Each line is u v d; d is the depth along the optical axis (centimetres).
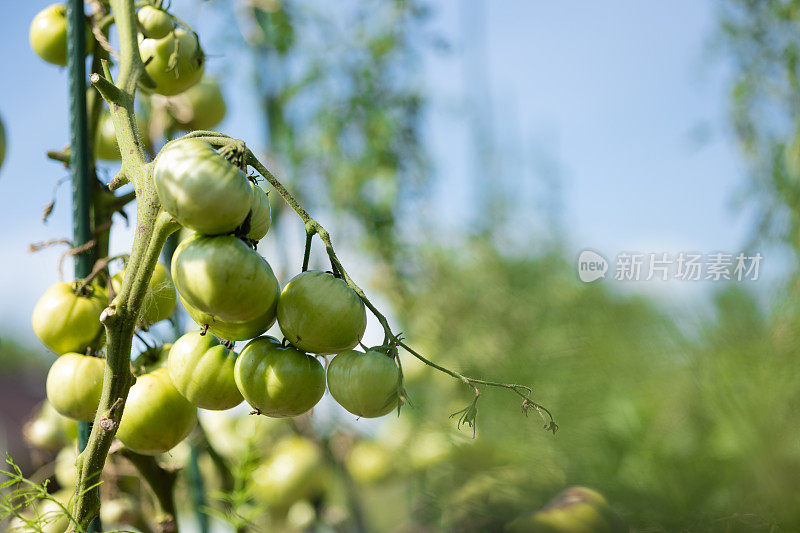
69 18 124
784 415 138
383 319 110
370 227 243
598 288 172
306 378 110
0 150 125
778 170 165
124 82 115
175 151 104
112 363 108
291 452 168
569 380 163
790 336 144
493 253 245
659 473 140
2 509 110
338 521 180
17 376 439
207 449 146
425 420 179
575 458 148
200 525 145
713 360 145
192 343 112
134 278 107
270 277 107
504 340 201
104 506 135
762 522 127
